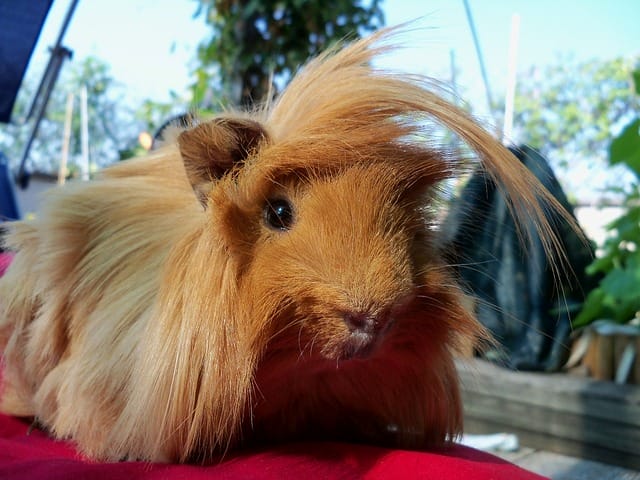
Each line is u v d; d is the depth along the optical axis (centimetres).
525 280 40
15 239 26
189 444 19
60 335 24
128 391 20
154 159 26
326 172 18
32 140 74
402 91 18
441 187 22
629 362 39
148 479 17
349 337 17
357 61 20
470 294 24
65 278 24
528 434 39
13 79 47
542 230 21
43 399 24
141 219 23
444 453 22
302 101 20
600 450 36
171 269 20
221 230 18
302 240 17
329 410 23
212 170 19
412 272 18
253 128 19
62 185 25
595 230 78
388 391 22
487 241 39
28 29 44
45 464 18
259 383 20
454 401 23
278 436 23
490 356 35
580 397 37
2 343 27
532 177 19
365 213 17
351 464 19
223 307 18
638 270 41
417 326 20
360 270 17
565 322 41
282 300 17
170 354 19
